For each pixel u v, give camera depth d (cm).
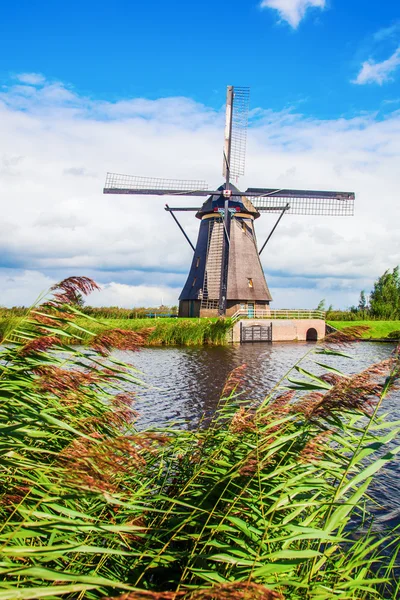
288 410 488
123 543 382
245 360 2783
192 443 588
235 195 4275
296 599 351
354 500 342
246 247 4666
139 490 453
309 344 4125
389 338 4703
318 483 445
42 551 263
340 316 6294
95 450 299
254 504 411
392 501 800
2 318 1906
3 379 381
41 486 356
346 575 386
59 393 370
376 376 388
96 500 437
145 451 507
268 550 354
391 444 1064
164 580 410
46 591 212
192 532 436
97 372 436
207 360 2786
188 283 4778
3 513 352
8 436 351
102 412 449
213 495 454
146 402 1560
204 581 369
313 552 313
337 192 4291
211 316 4472
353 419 506
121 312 4888
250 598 221
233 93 4216
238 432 459
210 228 4562
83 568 388
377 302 6381
